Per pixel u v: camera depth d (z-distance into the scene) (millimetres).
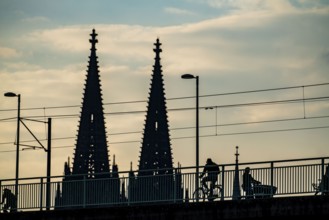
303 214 115688
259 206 117562
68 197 132125
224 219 118875
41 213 128750
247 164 121000
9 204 135625
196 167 123875
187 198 123875
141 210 122812
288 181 118938
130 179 127562
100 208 125062
